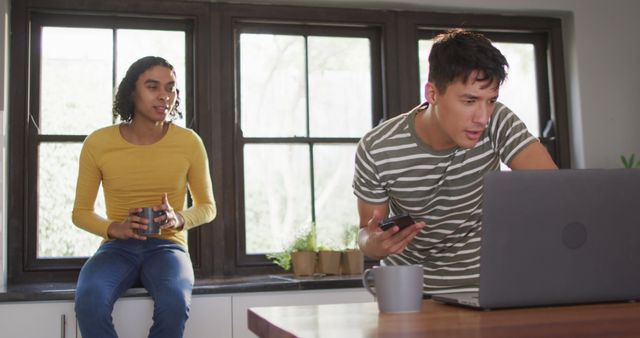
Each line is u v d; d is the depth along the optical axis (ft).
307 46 11.52
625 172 4.22
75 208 8.90
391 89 11.48
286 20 11.27
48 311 8.55
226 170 10.98
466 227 6.39
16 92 10.39
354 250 10.41
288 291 9.17
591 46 11.90
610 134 11.81
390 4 11.47
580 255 4.18
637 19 12.07
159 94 8.90
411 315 4.00
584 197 4.16
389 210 6.95
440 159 6.00
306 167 11.37
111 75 10.91
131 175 8.89
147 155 8.97
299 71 11.48
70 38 10.82
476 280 6.29
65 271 10.41
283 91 11.40
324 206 11.38
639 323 3.47
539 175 4.09
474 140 5.38
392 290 4.16
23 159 10.36
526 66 12.23
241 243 11.04
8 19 10.33
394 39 11.56
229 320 8.96
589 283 4.21
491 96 5.26
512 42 12.16
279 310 4.34
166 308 7.91
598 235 4.20
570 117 11.99
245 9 11.14
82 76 10.82
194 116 10.98
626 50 12.00
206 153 10.19
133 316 8.55
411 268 4.19
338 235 11.37
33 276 10.29
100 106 10.84
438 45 5.47
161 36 11.13
